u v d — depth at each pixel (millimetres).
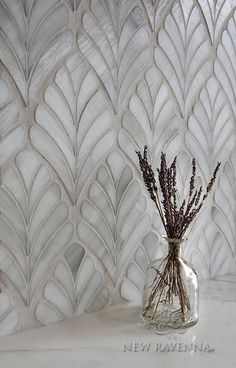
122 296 1450
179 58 1541
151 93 1464
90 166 1314
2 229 1132
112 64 1338
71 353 1127
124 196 1419
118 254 1420
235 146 1814
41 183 1202
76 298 1320
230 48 1742
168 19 1488
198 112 1634
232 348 1197
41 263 1223
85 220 1318
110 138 1358
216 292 1622
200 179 1666
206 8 1612
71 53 1228
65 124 1238
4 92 1097
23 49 1123
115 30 1333
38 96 1169
